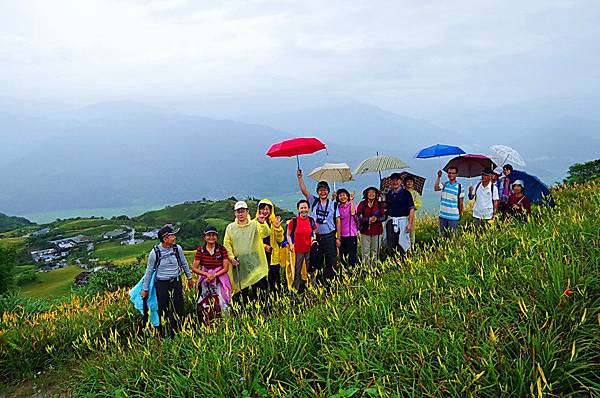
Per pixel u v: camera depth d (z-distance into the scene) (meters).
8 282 24.02
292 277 8.64
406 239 8.95
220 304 7.30
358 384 3.70
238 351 4.71
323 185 8.55
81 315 8.73
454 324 4.05
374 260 8.16
